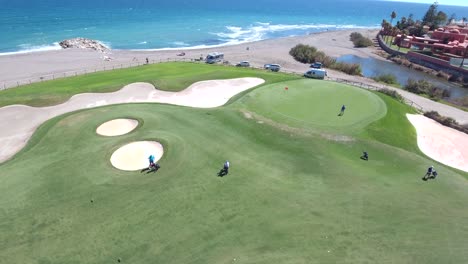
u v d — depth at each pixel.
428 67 100.69
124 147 33.69
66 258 21.31
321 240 22.83
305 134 37.97
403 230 24.08
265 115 42.47
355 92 52.50
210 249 22.03
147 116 40.94
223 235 23.22
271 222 24.52
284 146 35.56
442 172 33.59
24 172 29.81
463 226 24.89
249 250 21.92
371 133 40.00
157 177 29.38
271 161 32.69
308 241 22.73
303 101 47.81
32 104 45.81
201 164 31.34
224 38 140.12
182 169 30.47
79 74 69.19
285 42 131.88
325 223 24.52
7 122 41.50
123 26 149.00
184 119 40.47
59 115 43.59
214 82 57.47
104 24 150.12
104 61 85.62
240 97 49.06
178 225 24.08
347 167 32.62
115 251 21.84
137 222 24.25
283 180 29.77
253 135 37.41
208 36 141.50
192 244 22.44
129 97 50.25
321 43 134.75
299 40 138.75
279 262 20.91
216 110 43.19
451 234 23.88
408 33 147.00
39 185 28.05
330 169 32.00
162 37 132.25
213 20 191.62
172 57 93.56
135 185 28.27
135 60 88.12
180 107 44.78
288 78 60.16
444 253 21.91
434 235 23.69
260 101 46.94
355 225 24.41
